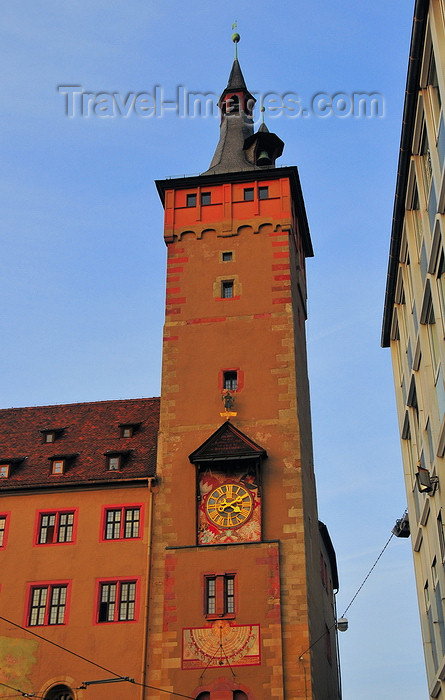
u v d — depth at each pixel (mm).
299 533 40562
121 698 38188
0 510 42969
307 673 37625
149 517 41844
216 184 49781
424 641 36594
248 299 46594
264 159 51406
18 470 44969
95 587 40688
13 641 39906
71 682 38812
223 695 37531
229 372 44875
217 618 39094
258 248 47812
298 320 48594
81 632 39781
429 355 32688
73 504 42719
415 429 37688
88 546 41625
